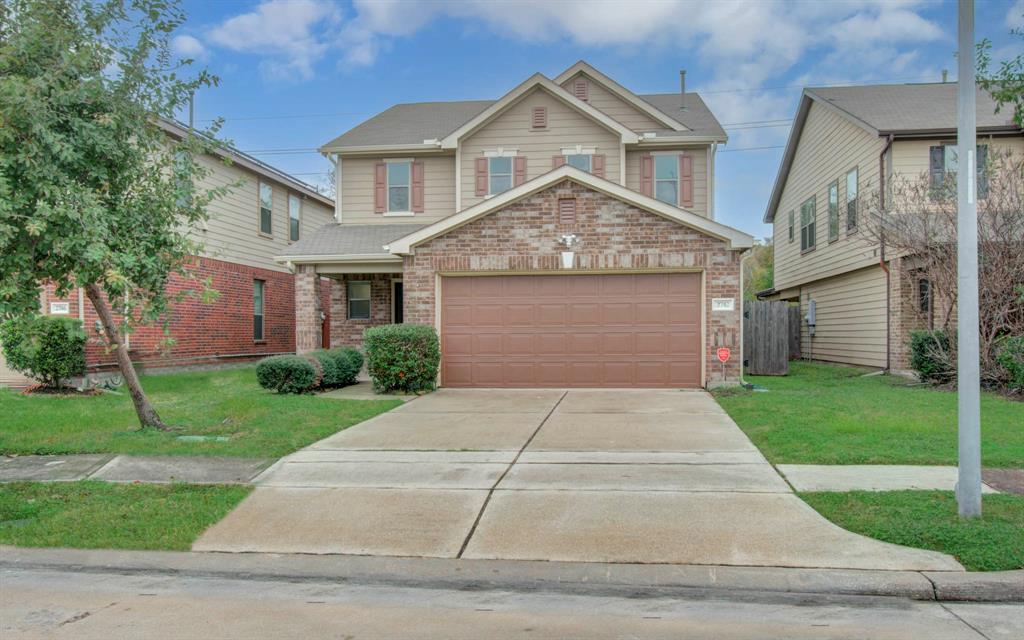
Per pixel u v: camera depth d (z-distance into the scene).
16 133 6.54
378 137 17.72
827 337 19.56
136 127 7.71
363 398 11.59
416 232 12.80
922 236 12.08
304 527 5.32
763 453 7.20
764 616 3.95
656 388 12.61
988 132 14.34
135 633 3.77
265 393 11.86
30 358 11.81
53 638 3.71
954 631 3.71
